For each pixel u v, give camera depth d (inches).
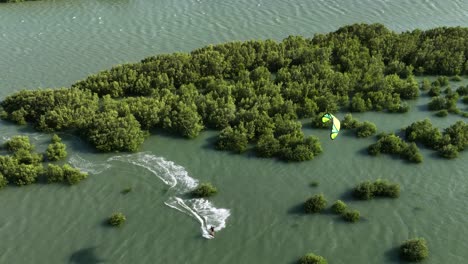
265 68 3804.1
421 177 2933.1
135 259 2458.2
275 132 3233.3
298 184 2893.7
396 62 3878.0
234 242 2539.4
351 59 3909.9
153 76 3720.5
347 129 3321.9
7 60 4126.5
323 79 3654.0
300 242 2534.5
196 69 3794.3
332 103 3472.0
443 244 2511.1
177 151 3157.0
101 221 2664.9
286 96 3540.8
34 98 3415.4
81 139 3255.4
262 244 2527.1
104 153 3129.9
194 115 3272.6
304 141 3134.8
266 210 2723.9
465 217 2667.3
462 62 3919.8
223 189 2866.6
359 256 2455.7
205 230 2603.3
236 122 3307.1
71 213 2716.5
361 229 2598.4
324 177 2940.5
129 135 3129.9
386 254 2465.6
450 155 3053.6
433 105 3518.7
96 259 2454.5
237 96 3535.9
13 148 3097.9
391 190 2775.6
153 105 3366.1
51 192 2849.4
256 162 3061.0
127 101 3462.1
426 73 3956.7
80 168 3011.8
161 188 2878.9
